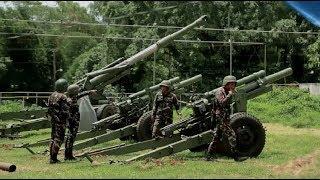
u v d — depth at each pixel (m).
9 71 36.97
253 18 26.14
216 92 9.03
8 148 11.31
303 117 18.22
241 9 24.81
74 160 9.26
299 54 32.69
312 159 8.90
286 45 32.53
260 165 8.50
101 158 9.38
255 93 10.24
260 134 9.46
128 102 12.62
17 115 15.23
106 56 32.22
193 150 10.16
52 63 39.53
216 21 24.44
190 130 9.73
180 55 34.31
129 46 30.97
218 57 34.66
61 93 9.17
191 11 13.84
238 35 30.83
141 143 9.54
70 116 9.20
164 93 10.02
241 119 9.34
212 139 9.07
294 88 24.75
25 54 37.25
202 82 34.72
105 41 32.16
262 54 34.34
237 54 35.41
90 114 12.48
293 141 12.09
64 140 9.66
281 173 7.59
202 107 9.61
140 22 27.30
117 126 12.59
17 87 37.69
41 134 15.27
